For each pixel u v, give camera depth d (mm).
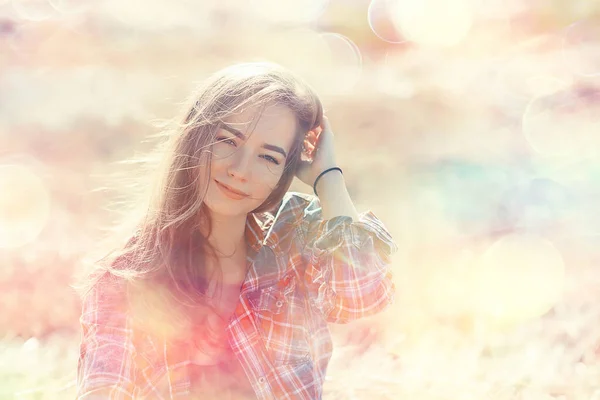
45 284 4691
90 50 15508
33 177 7809
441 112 11219
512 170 8109
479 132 9992
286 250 2324
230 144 2160
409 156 8688
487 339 3992
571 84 12422
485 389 3414
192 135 2172
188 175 2193
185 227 2203
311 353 2268
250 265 2277
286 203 2428
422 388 3420
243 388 2168
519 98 11898
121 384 2023
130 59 14781
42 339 4051
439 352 3844
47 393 3316
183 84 12945
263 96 2150
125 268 2166
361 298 2297
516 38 15625
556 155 8727
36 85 12781
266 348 2186
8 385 3404
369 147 9305
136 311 2111
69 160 8492
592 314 4312
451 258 5375
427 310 4449
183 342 2143
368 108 11312
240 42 16844
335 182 2365
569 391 3432
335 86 13531
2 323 4172
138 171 2512
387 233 2408
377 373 3615
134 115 10547
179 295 2143
